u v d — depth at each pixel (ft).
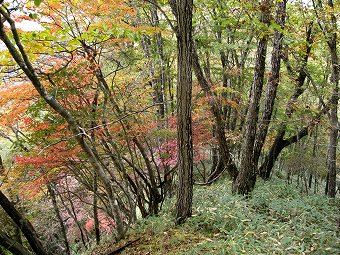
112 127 21.95
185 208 21.89
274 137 41.19
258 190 30.35
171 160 28.09
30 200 28.02
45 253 19.36
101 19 19.93
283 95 41.37
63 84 16.58
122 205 27.20
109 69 26.81
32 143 19.19
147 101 28.07
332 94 33.42
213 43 34.06
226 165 31.68
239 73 36.63
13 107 18.33
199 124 30.27
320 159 46.93
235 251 16.21
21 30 16.35
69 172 24.88
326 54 37.81
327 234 18.75
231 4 28.58
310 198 29.53
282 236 18.34
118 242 22.15
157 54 33.60
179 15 18.17
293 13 31.22
